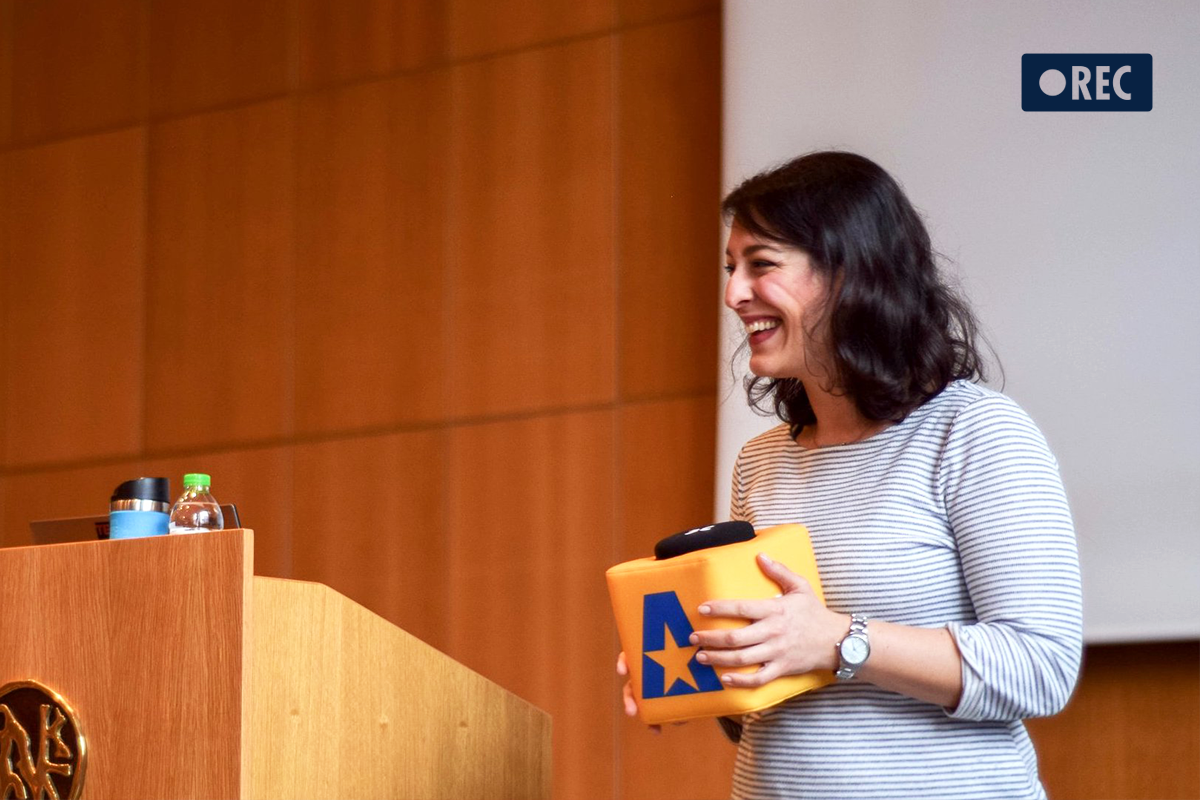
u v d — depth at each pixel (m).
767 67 4.72
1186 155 4.08
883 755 2.06
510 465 5.36
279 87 6.07
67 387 6.28
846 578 2.13
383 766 2.30
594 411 5.25
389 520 5.54
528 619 5.22
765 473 2.36
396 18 5.88
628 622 2.14
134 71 6.39
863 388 2.14
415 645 2.39
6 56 6.59
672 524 5.04
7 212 6.54
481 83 5.66
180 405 6.03
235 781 2.03
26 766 2.19
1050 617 1.97
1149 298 4.06
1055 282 4.19
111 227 6.32
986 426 2.07
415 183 5.72
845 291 2.13
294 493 5.73
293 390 5.81
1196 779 4.08
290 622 2.19
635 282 5.25
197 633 2.10
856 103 4.57
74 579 2.21
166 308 6.13
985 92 4.37
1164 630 3.92
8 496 6.30
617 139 5.36
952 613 2.09
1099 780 4.18
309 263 5.88
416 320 5.62
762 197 2.20
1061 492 2.06
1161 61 4.16
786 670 1.96
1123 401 4.05
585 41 5.48
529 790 2.56
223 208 6.09
